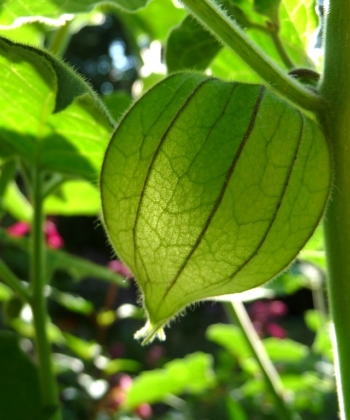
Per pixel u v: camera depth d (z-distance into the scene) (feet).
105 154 0.29
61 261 0.57
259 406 0.98
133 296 2.08
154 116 0.28
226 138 0.27
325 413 0.88
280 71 0.28
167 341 2.05
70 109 0.40
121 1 0.40
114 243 0.30
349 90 0.28
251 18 0.43
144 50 0.67
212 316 2.20
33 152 0.45
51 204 0.66
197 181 0.27
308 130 0.27
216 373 0.98
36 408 0.47
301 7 0.43
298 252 0.28
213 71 0.53
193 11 0.28
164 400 1.04
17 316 0.61
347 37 0.28
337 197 0.28
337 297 0.28
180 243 0.28
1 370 0.48
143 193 0.28
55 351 1.10
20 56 0.33
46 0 0.38
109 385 1.00
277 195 0.27
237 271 0.28
